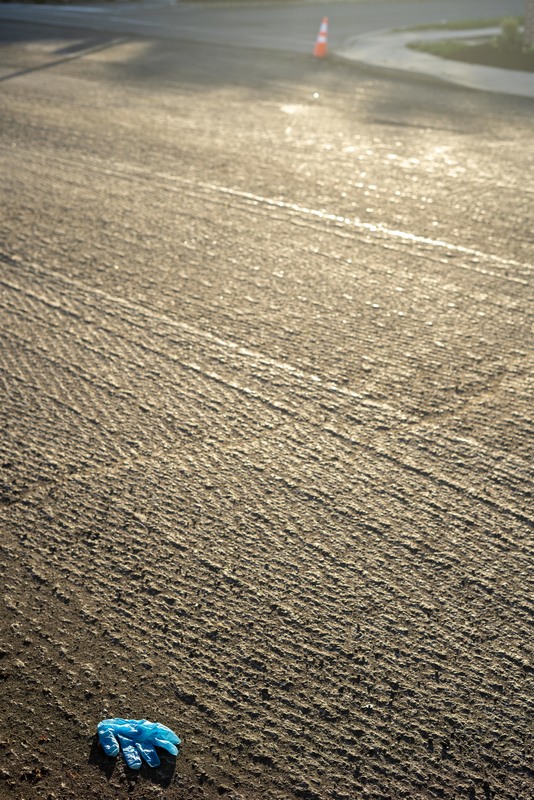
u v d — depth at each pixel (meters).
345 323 5.73
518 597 3.48
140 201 8.05
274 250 6.94
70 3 30.38
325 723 2.92
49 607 3.39
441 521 3.91
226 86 14.26
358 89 14.50
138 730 2.86
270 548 3.72
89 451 4.38
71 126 10.91
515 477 4.23
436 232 7.44
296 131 11.02
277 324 5.70
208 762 2.79
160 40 20.03
